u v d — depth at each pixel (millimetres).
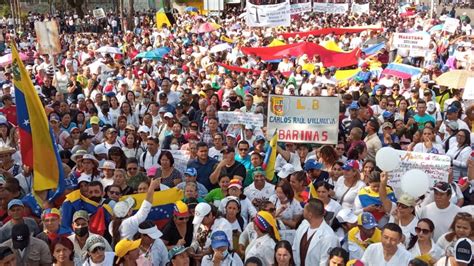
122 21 41656
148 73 19641
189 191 7617
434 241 7055
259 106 12094
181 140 11086
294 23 39156
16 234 6207
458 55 19422
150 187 6793
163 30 33250
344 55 19594
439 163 8148
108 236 6938
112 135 10367
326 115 9773
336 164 8352
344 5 30219
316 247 6367
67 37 34844
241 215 7574
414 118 11930
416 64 21328
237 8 57156
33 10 57625
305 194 7805
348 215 6875
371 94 14984
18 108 8094
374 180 7391
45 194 8078
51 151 8070
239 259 6484
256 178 8172
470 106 11727
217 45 24172
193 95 13820
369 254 6043
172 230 7082
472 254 5422
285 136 9945
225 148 9312
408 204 6645
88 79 17391
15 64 8039
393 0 64812
